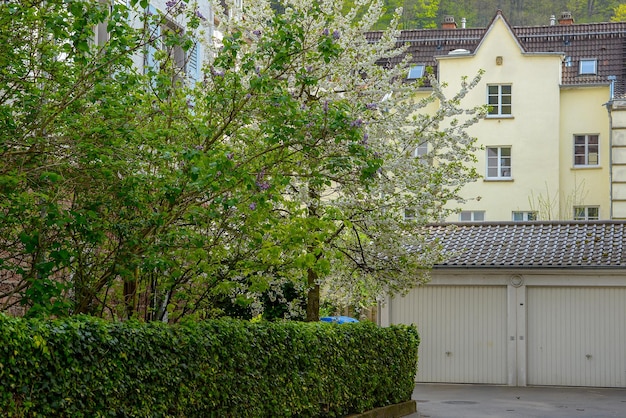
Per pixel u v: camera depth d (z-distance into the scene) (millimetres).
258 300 19516
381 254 20375
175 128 13070
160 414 10672
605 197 44375
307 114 12852
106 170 11414
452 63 45344
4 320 8211
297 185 18594
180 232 12305
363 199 18938
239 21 20328
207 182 11797
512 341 30234
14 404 8156
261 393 13539
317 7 13500
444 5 58750
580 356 29859
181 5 13281
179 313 14406
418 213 19469
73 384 9078
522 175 44406
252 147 13703
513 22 60594
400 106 19922
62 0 11281
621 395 27000
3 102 11750
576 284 29844
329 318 25734
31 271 11523
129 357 10148
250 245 13977
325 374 16172
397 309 31188
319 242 16219
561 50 49625
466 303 30719
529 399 25531
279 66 13008
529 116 44625
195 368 11578
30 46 11625
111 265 12273
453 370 30703
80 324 9375
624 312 29625
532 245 31328
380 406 19891
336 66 18875
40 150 11391
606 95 44625
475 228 33281
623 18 58219
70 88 11781
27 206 11117
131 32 12266
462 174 19828
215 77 13141
